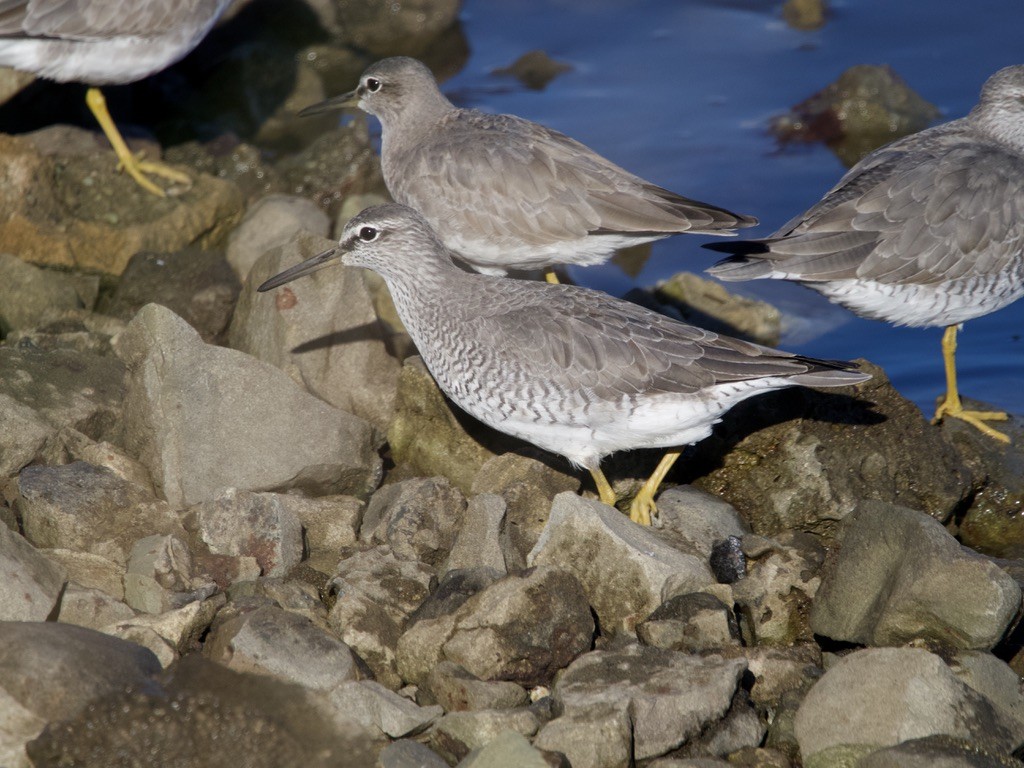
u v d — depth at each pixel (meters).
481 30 24.98
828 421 12.74
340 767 8.45
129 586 10.43
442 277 12.65
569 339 11.84
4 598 9.39
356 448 12.67
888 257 13.56
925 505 12.85
